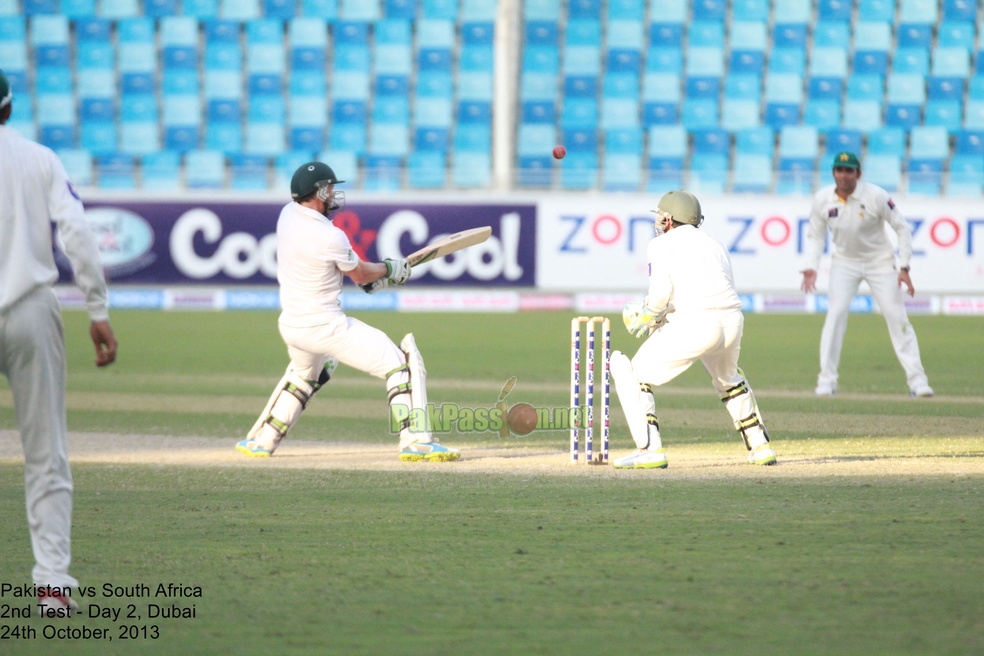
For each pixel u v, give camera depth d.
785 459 24.94
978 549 16.38
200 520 18.73
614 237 67.25
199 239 67.62
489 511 19.34
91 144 82.62
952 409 33.50
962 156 80.75
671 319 23.83
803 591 14.27
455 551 16.52
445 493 21.08
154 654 12.13
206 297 68.00
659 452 23.80
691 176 74.81
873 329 58.72
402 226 67.38
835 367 37.06
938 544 16.66
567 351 49.25
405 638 12.57
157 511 19.50
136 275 67.69
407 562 15.92
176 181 74.81
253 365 45.91
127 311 66.75
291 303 25.16
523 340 53.34
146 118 83.56
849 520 18.36
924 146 81.31
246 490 21.50
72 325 60.34
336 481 22.42
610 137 82.00
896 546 16.58
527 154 82.31
